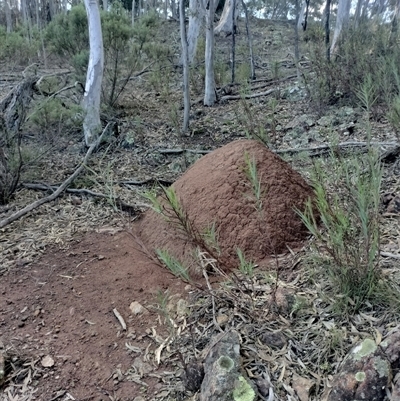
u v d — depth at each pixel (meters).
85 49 6.44
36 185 4.04
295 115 5.38
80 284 2.57
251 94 6.54
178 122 5.41
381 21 7.25
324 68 5.25
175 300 2.25
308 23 11.77
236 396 1.51
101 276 2.62
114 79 6.18
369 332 1.70
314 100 5.24
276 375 1.64
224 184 2.64
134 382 1.84
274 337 1.80
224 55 9.54
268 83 7.00
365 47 5.45
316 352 1.70
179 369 1.85
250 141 2.97
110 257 2.84
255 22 13.13
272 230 2.46
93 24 4.96
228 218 2.51
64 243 3.11
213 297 2.07
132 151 5.02
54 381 1.90
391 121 3.28
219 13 14.70
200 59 8.77
